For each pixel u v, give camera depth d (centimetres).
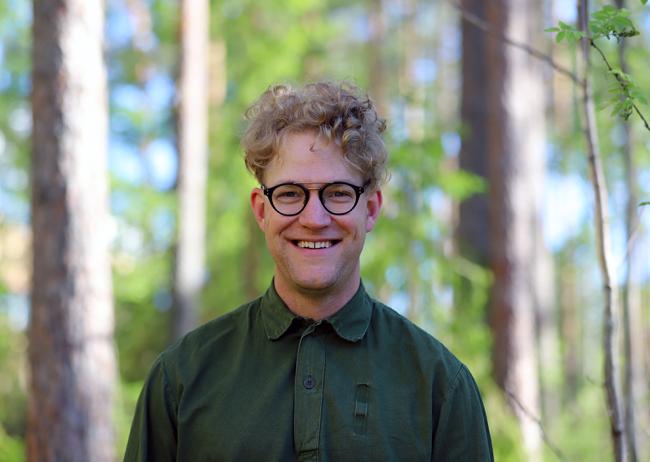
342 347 202
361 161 199
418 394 198
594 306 2106
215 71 1321
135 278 1308
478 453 199
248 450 194
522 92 870
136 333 1446
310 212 195
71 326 620
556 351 1708
